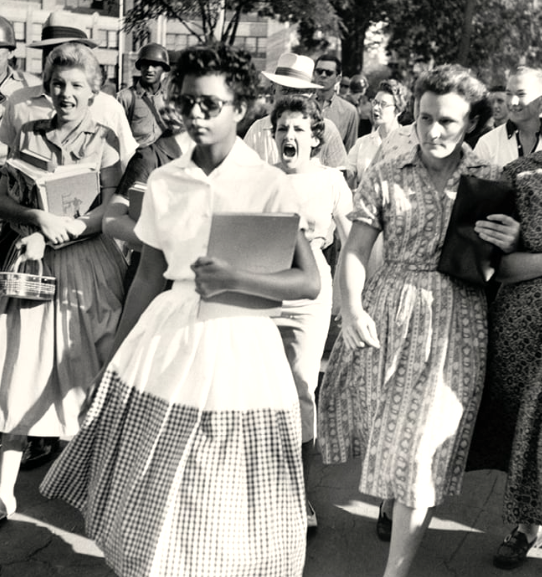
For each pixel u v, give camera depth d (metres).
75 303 4.31
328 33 22.56
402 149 6.02
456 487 3.56
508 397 3.68
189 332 3.08
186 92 2.95
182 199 3.08
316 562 3.97
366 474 3.53
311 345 4.19
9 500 4.20
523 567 3.97
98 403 3.18
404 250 3.57
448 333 3.50
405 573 3.48
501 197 3.46
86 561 3.90
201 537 2.98
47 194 4.21
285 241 2.97
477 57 25.66
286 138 4.30
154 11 18.31
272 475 3.07
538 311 3.55
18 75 7.04
